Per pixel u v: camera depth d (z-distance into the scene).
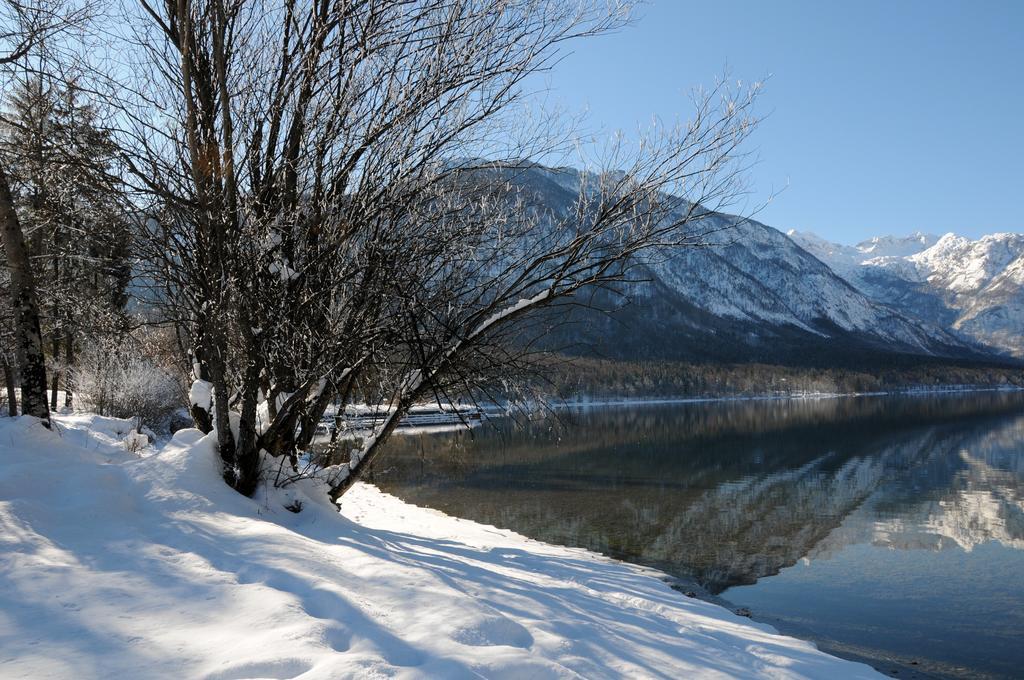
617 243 7.47
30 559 4.61
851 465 29.02
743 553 13.20
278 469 7.73
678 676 4.29
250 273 7.15
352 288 7.70
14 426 7.41
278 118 7.49
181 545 5.31
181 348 9.27
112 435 15.67
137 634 3.63
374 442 8.47
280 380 8.11
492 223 7.73
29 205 8.05
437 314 7.83
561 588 6.28
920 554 13.38
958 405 102.88
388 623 4.05
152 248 7.28
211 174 6.95
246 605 4.11
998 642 8.36
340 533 7.12
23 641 3.44
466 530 11.76
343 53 7.50
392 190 7.46
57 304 8.91
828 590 10.70
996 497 20.75
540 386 8.43
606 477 23.91
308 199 7.82
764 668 4.86
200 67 7.31
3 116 7.14
